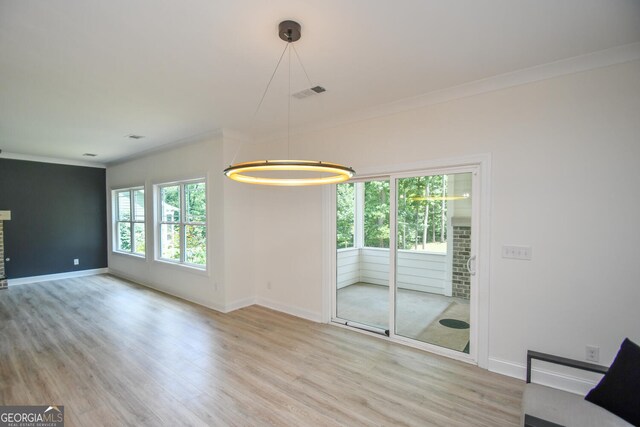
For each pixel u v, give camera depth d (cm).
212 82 273
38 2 164
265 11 175
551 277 247
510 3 170
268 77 264
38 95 301
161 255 574
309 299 410
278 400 233
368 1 167
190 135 457
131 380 260
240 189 455
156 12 175
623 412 152
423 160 310
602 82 227
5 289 568
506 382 256
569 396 175
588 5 171
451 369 279
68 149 553
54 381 258
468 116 283
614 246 225
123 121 387
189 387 250
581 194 235
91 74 256
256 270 478
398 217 338
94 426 203
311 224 406
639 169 216
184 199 523
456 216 301
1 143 506
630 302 220
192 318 413
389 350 318
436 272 316
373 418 213
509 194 263
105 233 718
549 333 248
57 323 394
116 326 384
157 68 246
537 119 251
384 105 329
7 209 593
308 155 406
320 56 228
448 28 194
